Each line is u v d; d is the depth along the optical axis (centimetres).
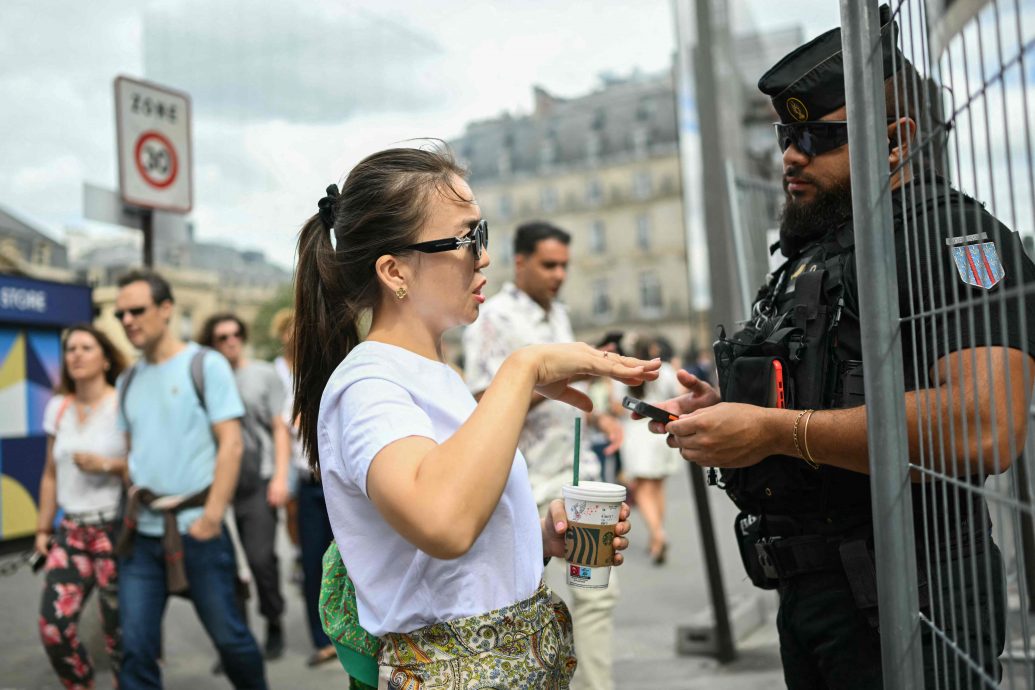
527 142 7600
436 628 139
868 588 167
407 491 123
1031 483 144
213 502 357
